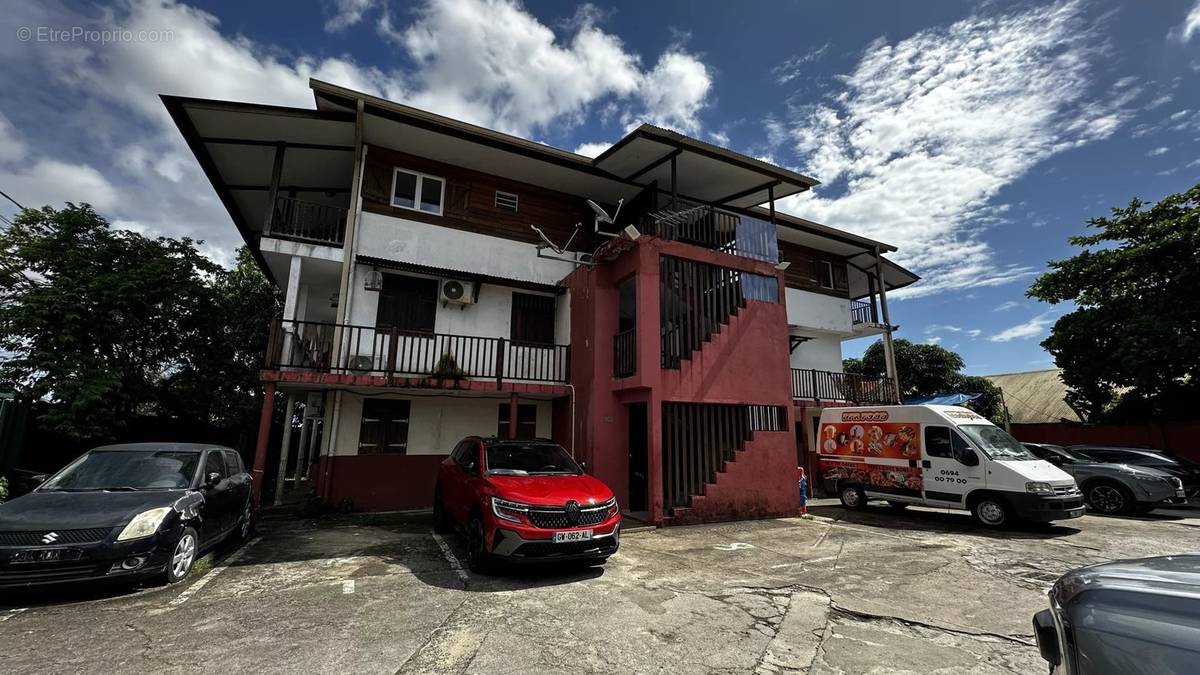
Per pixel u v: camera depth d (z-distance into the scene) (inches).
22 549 178.1
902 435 423.8
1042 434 733.9
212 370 554.9
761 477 404.5
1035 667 148.9
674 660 150.3
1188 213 538.3
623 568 249.9
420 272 447.2
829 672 144.8
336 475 404.8
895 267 769.6
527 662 146.8
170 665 141.2
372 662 144.9
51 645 152.7
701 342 405.4
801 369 640.4
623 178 513.7
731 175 506.3
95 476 231.3
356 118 409.7
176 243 522.0
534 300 506.0
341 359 405.4
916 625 181.0
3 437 365.4
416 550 279.6
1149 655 70.7
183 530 217.6
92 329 434.0
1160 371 577.6
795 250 714.8
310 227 498.3
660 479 364.2
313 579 224.4
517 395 428.1
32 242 437.4
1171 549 297.0
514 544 221.3
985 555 283.9
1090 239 631.8
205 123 414.3
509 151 466.0
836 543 312.8
